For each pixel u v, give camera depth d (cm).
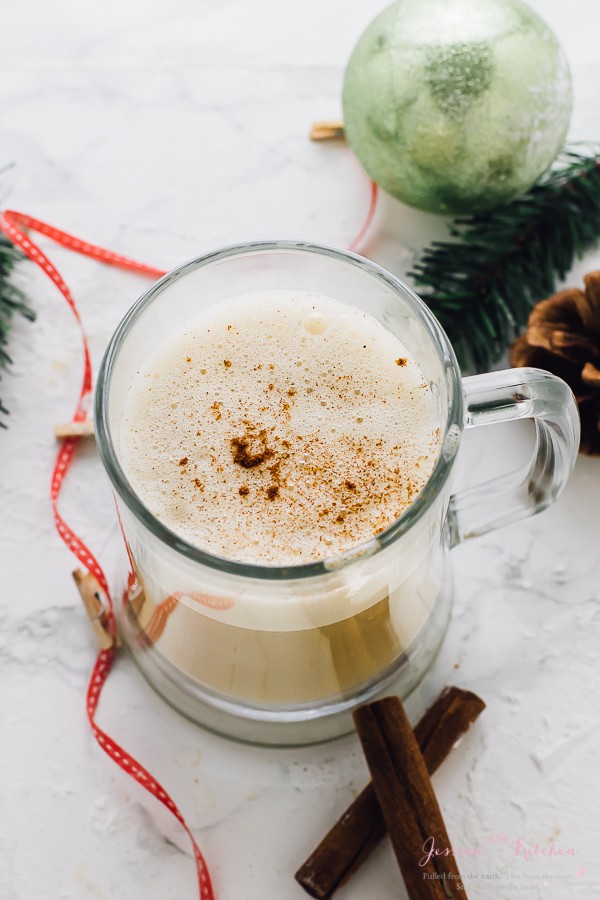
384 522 34
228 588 33
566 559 42
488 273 44
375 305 36
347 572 32
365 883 38
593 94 48
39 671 40
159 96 49
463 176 42
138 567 37
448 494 35
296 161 48
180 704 40
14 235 42
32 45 50
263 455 35
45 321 45
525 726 40
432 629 40
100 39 50
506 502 39
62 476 43
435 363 35
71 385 44
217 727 39
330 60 50
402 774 37
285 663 36
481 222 45
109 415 34
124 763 38
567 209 44
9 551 42
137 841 38
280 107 49
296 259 36
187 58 50
